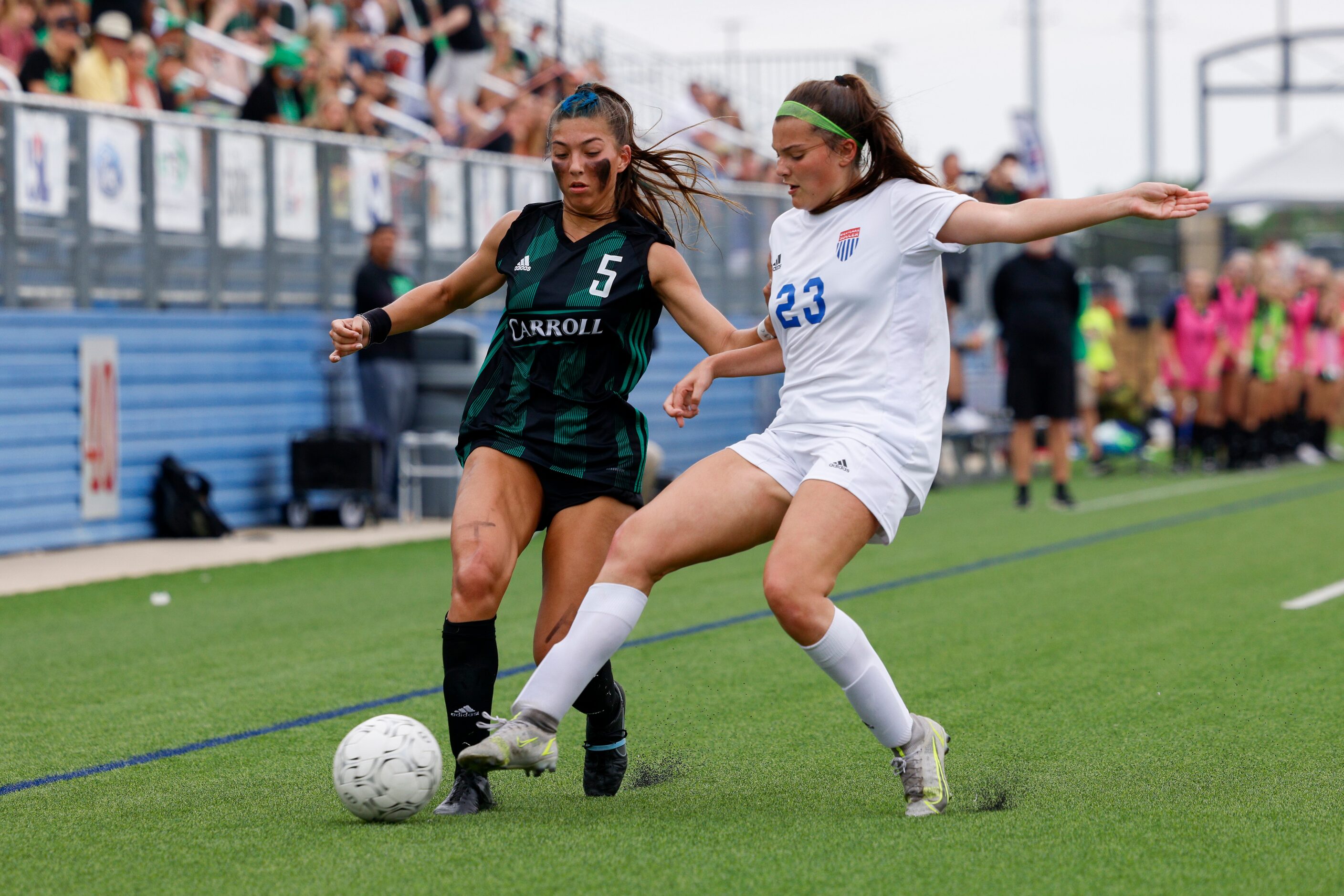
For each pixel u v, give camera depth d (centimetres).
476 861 1304
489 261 1569
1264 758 1716
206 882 1260
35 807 1542
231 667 2373
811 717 1970
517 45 6750
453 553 1478
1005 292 4816
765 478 1448
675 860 1302
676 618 2805
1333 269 11319
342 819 1472
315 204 4475
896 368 1433
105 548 3819
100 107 3834
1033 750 1770
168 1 4956
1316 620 2695
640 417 1552
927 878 1248
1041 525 4353
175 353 4028
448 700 1477
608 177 1498
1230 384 6394
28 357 3638
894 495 1419
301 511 4259
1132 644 2492
